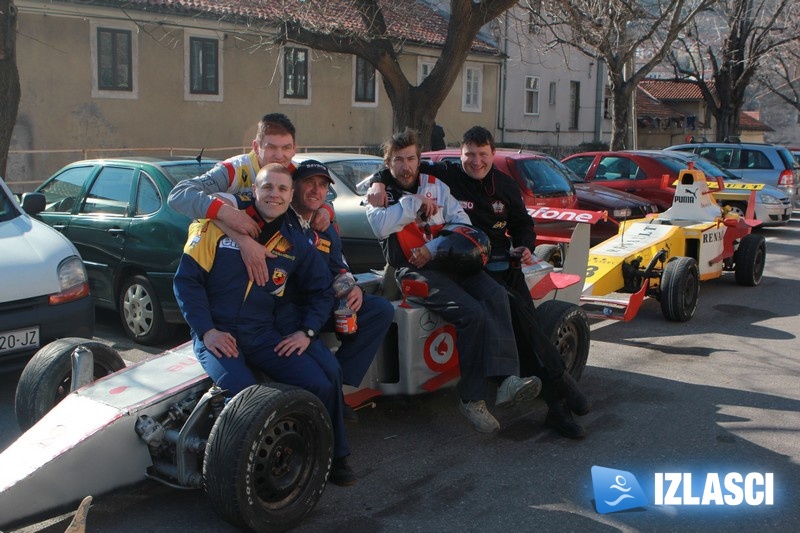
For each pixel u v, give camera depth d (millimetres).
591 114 35500
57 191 7945
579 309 5664
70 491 3570
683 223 9320
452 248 4707
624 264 8156
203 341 3910
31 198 6680
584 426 5285
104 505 4078
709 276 9320
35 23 18000
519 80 31297
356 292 4320
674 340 7613
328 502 4133
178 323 6945
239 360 3918
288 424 3736
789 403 5781
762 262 10492
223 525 3885
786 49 33406
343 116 25047
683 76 35594
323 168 4188
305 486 3811
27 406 4379
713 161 17562
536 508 4105
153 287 6887
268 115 4301
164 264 6766
